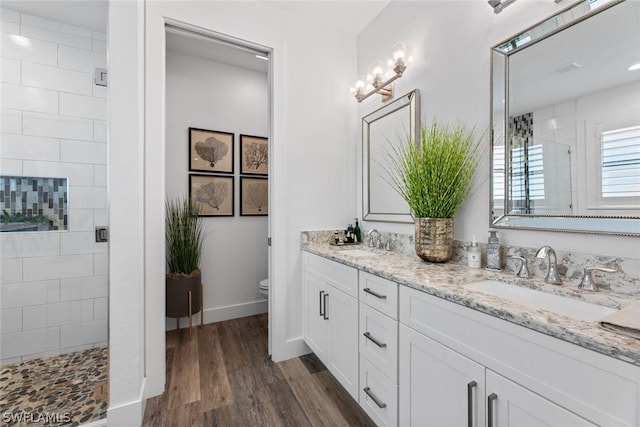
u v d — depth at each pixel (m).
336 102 2.28
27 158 1.94
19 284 1.92
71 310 2.05
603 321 0.64
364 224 2.27
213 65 2.80
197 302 2.44
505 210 1.26
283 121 2.06
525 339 0.73
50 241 2.00
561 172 1.08
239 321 2.76
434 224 1.41
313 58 2.18
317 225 2.20
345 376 1.57
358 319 1.45
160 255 1.67
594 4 0.98
